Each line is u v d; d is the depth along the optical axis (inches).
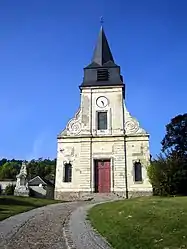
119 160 1350.9
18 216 673.0
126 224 528.4
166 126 1868.8
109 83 1445.6
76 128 1408.7
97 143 1381.6
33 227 551.8
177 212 576.1
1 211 727.7
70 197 1326.3
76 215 702.5
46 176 3120.1
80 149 1380.4
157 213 581.6
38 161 3614.7
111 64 1496.1
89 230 529.7
